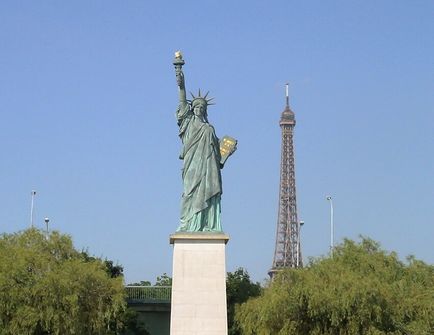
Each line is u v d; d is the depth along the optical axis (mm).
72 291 111438
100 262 124000
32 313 107188
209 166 106438
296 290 108625
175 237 102250
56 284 109812
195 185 105625
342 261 121000
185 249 102188
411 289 114875
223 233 103062
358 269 119000
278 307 108812
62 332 110312
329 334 107875
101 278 115812
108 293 116188
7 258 114062
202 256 102000
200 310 100125
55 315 108188
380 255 123062
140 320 147000
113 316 120062
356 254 121875
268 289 115500
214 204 105750
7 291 108438
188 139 107688
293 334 108375
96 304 114812
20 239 122375
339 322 106562
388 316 107688
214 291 100875
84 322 113250
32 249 119750
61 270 113688
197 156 106812
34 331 109750
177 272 101312
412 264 125125
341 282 107875
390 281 117750
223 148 108500
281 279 113375
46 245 122875
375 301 106438
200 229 104188
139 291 151625
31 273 113875
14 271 110062
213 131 108312
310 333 108500
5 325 107750
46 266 115188
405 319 110312
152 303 147625
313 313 106750
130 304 147250
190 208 105250
